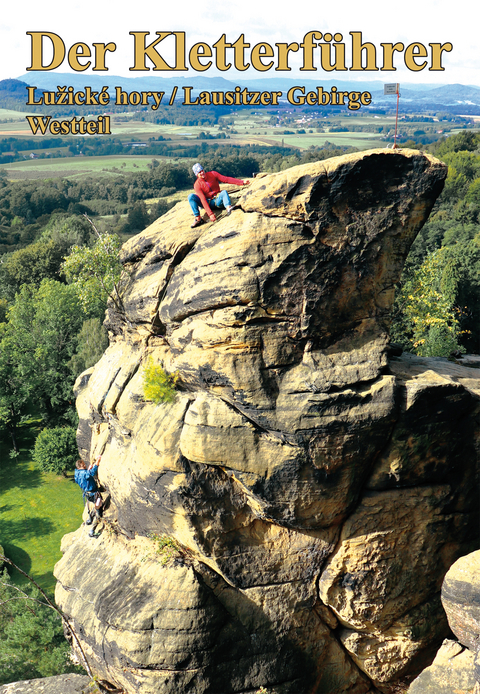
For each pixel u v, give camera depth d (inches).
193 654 450.3
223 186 566.6
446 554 512.7
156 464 474.6
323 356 452.8
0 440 1807.3
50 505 1485.0
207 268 451.2
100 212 4488.2
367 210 442.0
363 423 447.5
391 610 499.5
